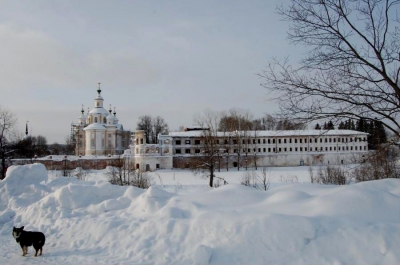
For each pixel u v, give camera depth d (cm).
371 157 1348
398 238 775
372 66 1180
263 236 835
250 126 8700
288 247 806
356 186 1102
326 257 771
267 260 791
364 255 759
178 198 1215
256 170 7581
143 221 1062
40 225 1205
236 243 844
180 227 940
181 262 820
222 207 1107
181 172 7619
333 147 9306
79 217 1207
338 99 1183
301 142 9356
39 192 1631
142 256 873
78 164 8306
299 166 8819
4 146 4125
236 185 1275
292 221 841
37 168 1814
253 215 895
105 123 11169
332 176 3759
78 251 963
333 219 858
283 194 1105
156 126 12381
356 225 830
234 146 8738
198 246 828
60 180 1775
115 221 1081
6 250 995
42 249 995
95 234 1043
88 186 1434
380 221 854
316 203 968
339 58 1194
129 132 12444
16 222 1320
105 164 8469
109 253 933
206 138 5825
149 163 8350
